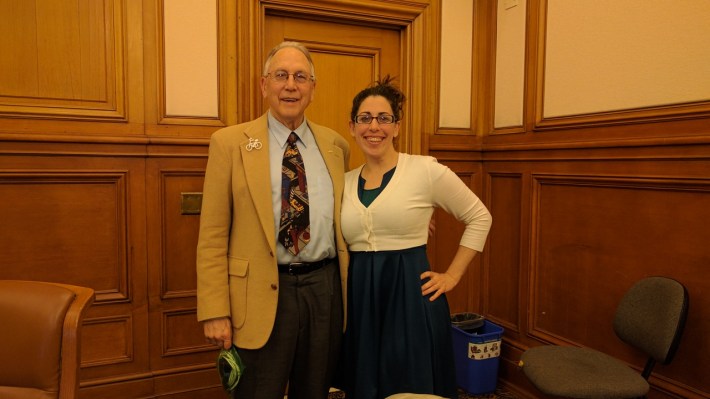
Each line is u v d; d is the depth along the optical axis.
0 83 2.07
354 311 1.69
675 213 1.92
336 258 1.72
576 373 1.79
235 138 1.57
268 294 1.53
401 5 2.75
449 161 2.96
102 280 2.28
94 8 2.20
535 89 2.61
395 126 1.70
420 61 2.84
